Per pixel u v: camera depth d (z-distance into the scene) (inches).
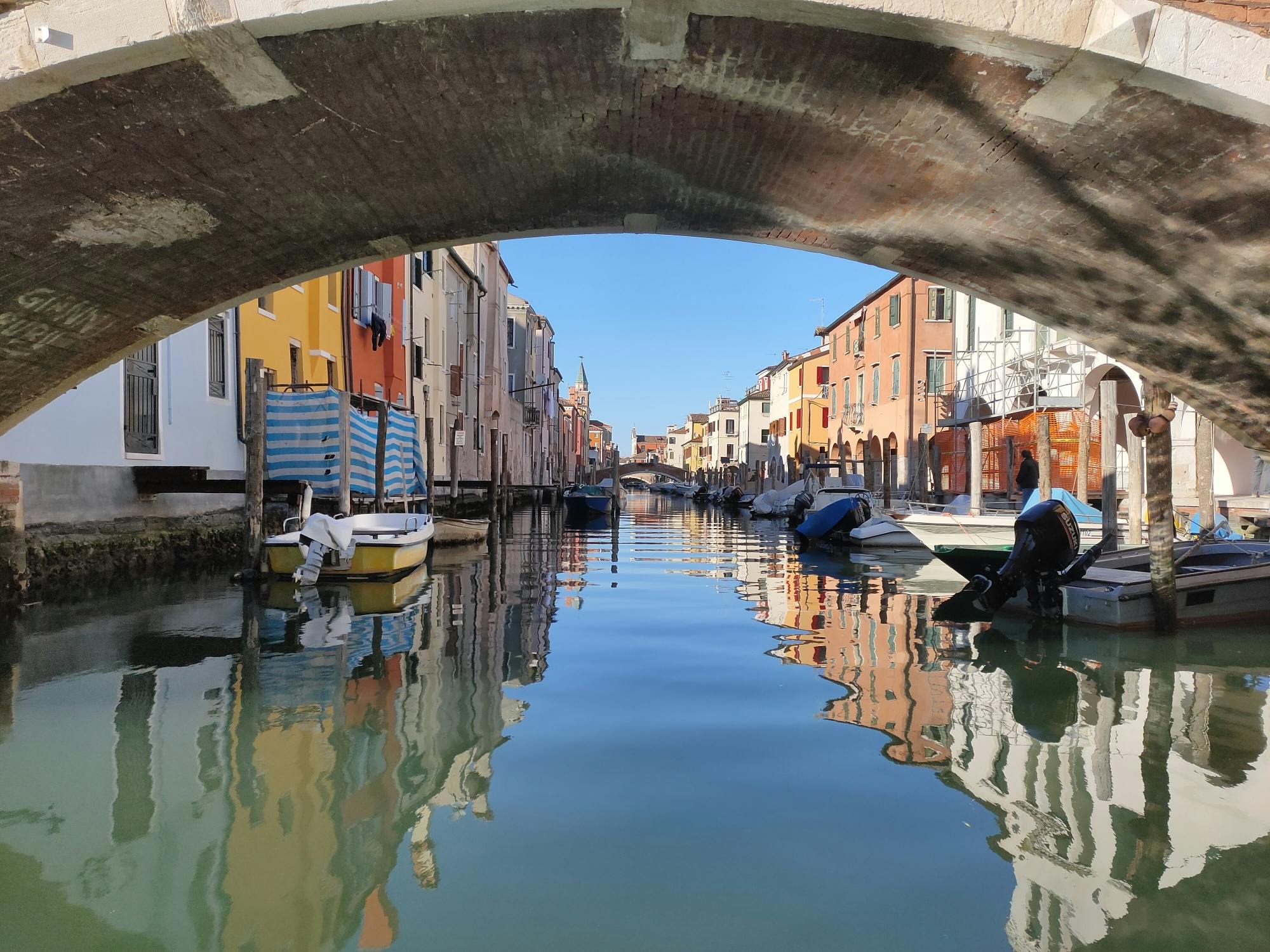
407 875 136.7
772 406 2234.3
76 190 221.0
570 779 178.2
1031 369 872.9
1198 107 184.7
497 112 229.6
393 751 194.4
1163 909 130.0
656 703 236.7
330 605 394.6
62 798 167.6
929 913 128.1
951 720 225.3
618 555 710.5
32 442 389.1
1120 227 238.2
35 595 383.6
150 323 301.6
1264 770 189.3
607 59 203.8
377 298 895.1
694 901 130.5
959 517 622.5
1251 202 209.0
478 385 1408.7
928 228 280.1
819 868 141.3
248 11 176.9
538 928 122.6
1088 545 569.3
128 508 456.4
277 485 510.0
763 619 384.5
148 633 322.0
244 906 128.7
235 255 281.6
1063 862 144.6
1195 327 274.7
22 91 181.3
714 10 182.4
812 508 1061.8
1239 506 628.1
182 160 222.7
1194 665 292.7
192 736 205.0
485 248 1496.1
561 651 304.5
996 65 188.5
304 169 242.7
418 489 791.7
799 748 199.5
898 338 1243.8
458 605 408.2
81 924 123.6
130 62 180.9
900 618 390.0
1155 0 175.9
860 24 182.1
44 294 258.2
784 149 248.5
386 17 181.9
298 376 652.7
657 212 308.0
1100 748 203.8
